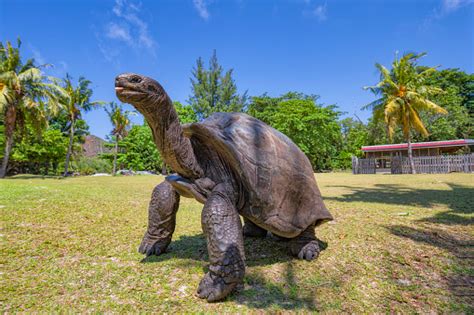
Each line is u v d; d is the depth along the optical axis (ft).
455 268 10.17
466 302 8.06
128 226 16.19
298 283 9.07
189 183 9.39
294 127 105.09
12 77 67.46
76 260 10.86
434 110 72.90
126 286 8.76
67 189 31.58
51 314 7.18
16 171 98.78
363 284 9.11
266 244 13.12
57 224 15.92
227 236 7.88
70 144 86.89
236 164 8.80
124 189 35.09
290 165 10.25
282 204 9.68
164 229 11.36
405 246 12.33
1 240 12.79
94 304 7.67
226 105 111.45
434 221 16.81
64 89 78.07
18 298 7.93
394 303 8.04
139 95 7.82
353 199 26.89
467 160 71.92
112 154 119.65
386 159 111.24
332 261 10.84
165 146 8.75
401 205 22.95
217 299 7.79
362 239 13.35
